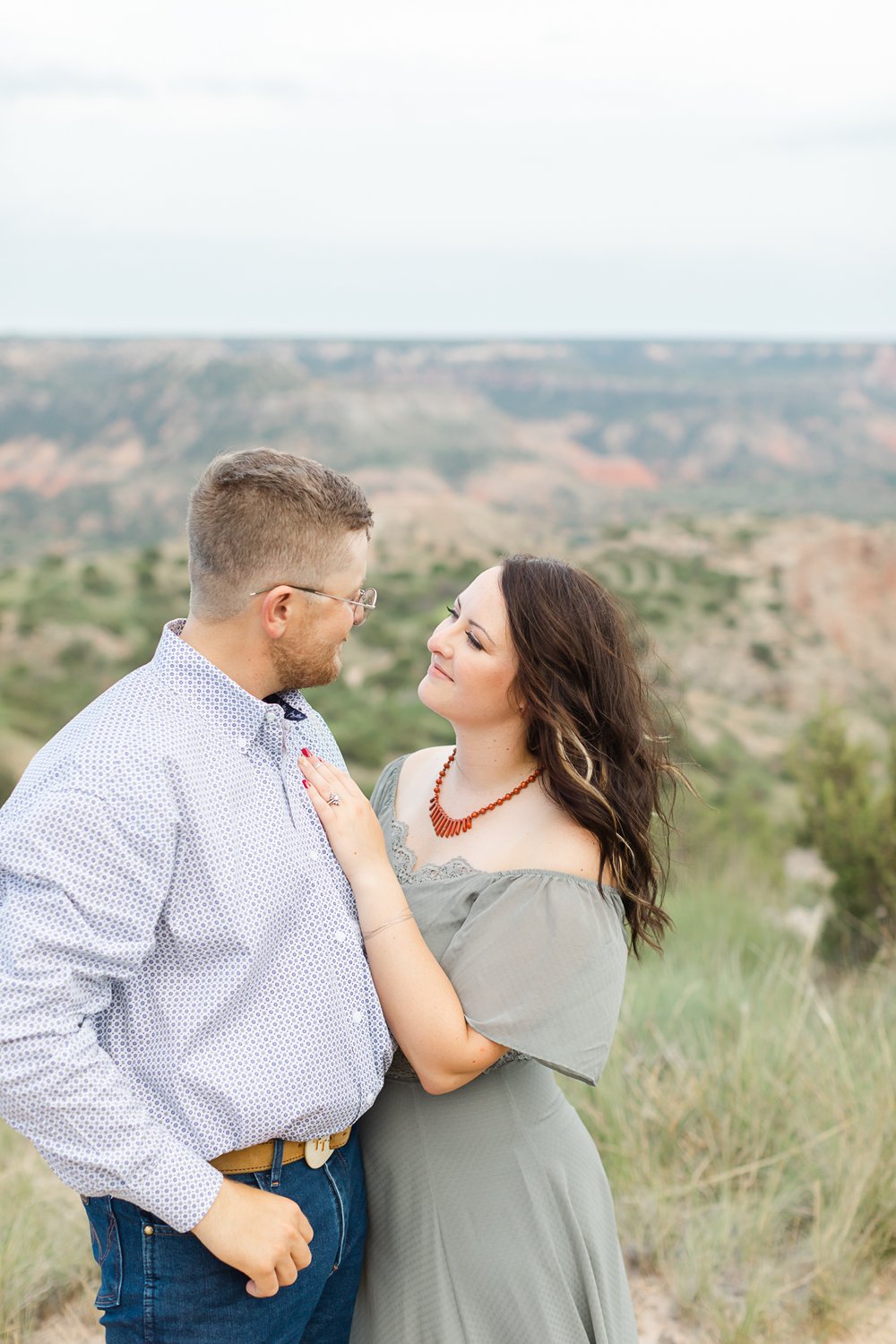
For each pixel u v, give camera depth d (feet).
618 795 6.34
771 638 94.79
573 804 6.19
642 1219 9.72
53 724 58.18
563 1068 5.97
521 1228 6.22
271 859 5.37
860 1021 12.48
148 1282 5.27
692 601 102.63
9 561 337.11
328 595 5.56
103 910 4.87
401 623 81.15
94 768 5.01
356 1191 6.13
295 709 6.02
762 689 86.33
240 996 5.27
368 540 5.78
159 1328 5.30
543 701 6.25
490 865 6.40
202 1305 5.32
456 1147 6.29
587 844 6.32
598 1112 10.76
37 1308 9.05
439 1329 6.19
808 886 21.57
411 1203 6.31
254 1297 5.43
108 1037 5.22
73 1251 9.58
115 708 5.30
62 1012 4.78
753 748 68.03
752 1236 9.35
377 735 54.70
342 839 5.96
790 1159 10.18
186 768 5.20
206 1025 5.19
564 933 5.99
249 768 5.48
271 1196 5.29
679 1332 8.64
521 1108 6.39
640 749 6.43
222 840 5.23
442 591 104.78
